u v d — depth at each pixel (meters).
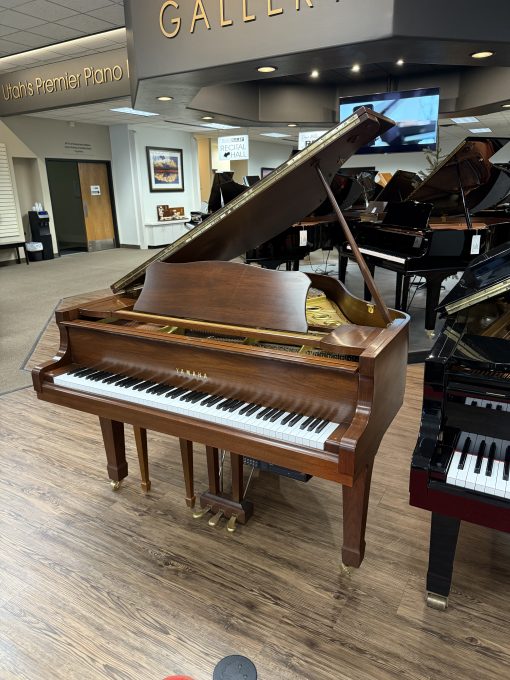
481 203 4.96
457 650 1.48
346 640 1.52
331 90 8.08
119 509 2.19
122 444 2.27
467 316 1.88
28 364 4.15
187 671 1.43
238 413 1.61
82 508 2.20
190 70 3.64
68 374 2.01
